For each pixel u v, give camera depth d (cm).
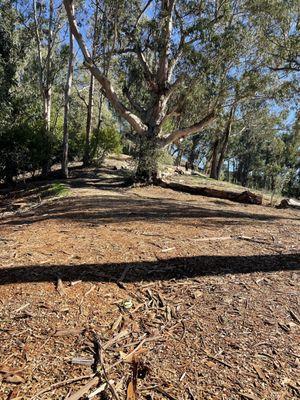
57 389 234
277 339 293
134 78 1652
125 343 283
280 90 1755
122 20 1480
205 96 1473
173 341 287
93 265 423
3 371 249
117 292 361
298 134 2978
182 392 235
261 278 399
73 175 1784
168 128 2155
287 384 245
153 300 348
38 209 939
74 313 321
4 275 395
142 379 245
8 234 595
